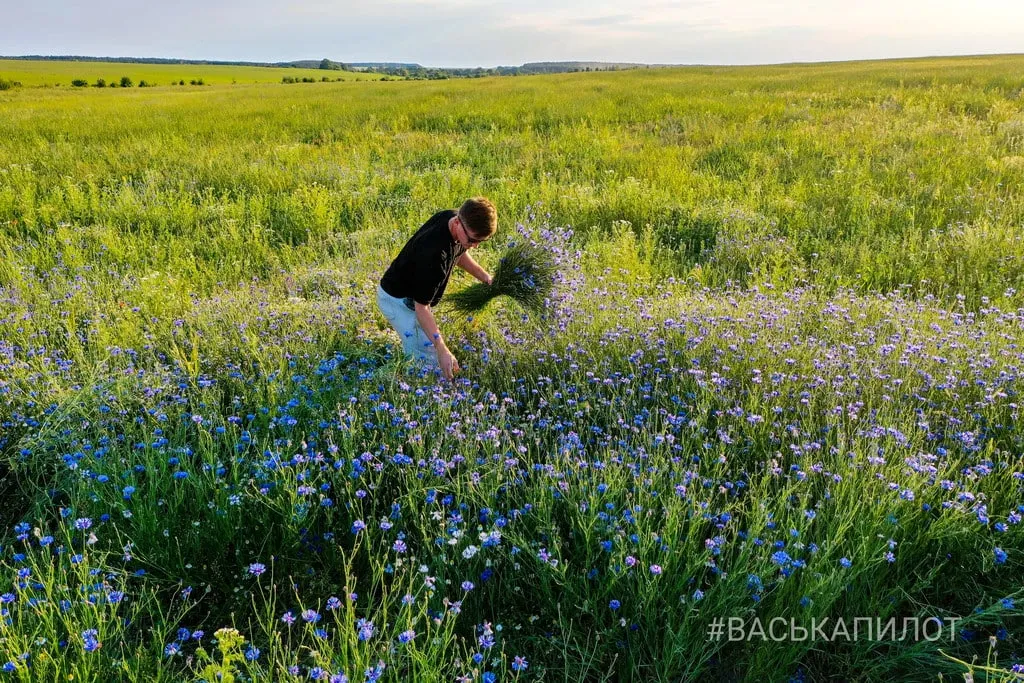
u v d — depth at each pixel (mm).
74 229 8102
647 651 2592
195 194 10398
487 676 2209
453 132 16812
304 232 8766
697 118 17531
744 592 2492
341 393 4074
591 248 7273
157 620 2771
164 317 5531
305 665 2533
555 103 21891
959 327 4984
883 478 3066
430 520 2945
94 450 3477
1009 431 3643
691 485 3051
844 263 7133
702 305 5422
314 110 22828
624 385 4141
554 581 2787
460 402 3850
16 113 23547
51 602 2367
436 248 3996
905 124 15234
